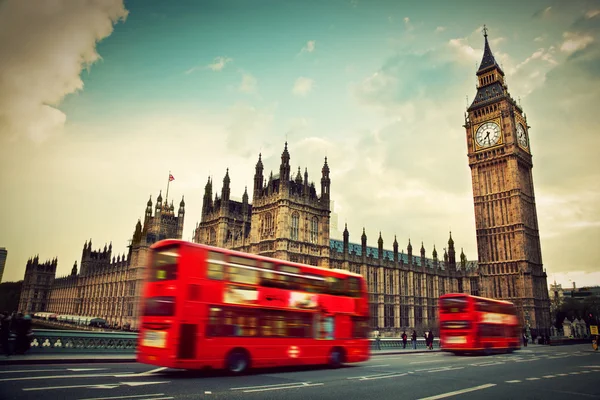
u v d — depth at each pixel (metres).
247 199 91.94
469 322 43.88
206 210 96.00
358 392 18.59
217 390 18.20
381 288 94.69
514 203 108.38
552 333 108.62
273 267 26.70
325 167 84.38
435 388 20.06
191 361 21.42
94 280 154.50
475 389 19.92
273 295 26.17
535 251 111.38
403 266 104.12
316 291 29.09
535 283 107.69
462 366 31.22
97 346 32.50
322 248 78.94
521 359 38.69
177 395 16.66
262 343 24.86
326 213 81.12
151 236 131.25
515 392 19.27
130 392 16.89
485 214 113.19
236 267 24.59
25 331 27.92
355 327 31.30
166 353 20.97
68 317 141.12
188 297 21.94
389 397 17.48
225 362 22.92
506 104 113.88
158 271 22.88
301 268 28.61
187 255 22.44
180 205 141.75
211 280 23.16
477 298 45.78
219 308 23.14
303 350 27.05
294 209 76.25
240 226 90.75
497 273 108.50
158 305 22.11
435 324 104.94
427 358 39.94
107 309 137.62
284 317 26.50
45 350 30.03
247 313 24.47
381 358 39.75
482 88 121.69
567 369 29.42
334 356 29.14
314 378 23.31
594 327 58.00
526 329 92.19
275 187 81.31
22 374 20.42
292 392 18.23
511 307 52.97
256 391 18.22
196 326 21.95
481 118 118.12
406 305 102.31
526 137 119.81
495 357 41.59
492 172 114.00
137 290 116.44
